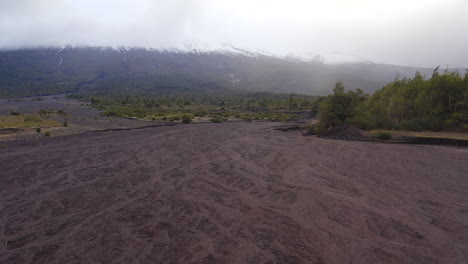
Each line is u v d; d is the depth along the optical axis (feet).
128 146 68.49
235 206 28.48
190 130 106.11
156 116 166.50
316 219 25.02
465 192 32.50
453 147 65.46
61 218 26.45
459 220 24.72
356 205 28.48
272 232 22.47
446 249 19.76
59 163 50.44
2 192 34.94
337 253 19.15
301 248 19.88
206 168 45.65
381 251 19.42
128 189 34.99
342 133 91.61
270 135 91.86
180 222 24.73
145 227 23.84
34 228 24.47
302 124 143.02
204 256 18.94
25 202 31.24
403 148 64.54
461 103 84.53
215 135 90.79
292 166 46.85
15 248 21.04
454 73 92.07
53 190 35.32
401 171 42.73
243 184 36.42
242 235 21.99
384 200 29.94
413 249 19.75
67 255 19.69
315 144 72.13
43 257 19.56
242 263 17.98
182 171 43.75
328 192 32.76
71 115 169.27
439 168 44.42
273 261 18.16
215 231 22.79
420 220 24.73
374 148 65.16
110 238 22.02
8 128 93.20
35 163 50.52
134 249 20.15
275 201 29.89
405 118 101.91
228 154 58.13
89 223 25.05
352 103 103.76
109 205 29.50
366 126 98.43
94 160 52.75
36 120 119.14
